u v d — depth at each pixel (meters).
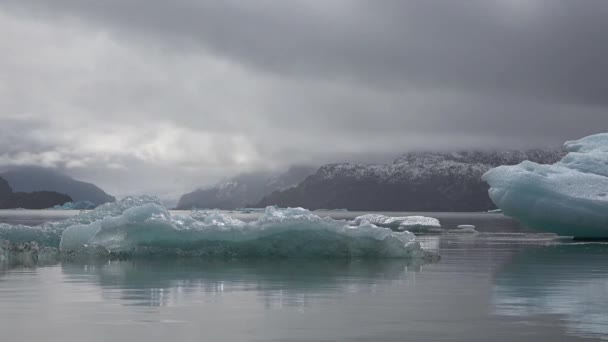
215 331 9.52
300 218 22.17
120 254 22.36
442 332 9.48
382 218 60.72
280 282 15.37
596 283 15.43
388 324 10.06
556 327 9.84
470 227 53.69
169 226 22.33
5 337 9.13
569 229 37.09
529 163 39.66
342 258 22.17
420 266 19.66
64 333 9.37
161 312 11.04
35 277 16.38
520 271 18.34
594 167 39.00
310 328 9.75
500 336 9.24
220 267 18.91
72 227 23.66
